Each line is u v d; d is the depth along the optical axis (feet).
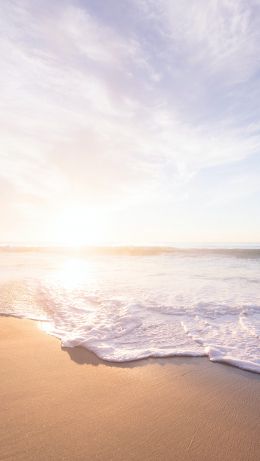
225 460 6.82
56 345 14.33
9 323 18.03
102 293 27.37
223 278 37.99
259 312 20.44
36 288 30.22
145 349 13.88
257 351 13.60
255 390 10.17
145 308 21.62
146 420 8.29
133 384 10.48
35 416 8.37
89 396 9.55
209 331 16.60
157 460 6.77
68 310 21.31
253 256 80.12
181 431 7.84
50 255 89.51
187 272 45.06
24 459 6.68
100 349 13.65
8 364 12.06
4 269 49.49
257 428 8.02
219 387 10.34
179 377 11.12
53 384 10.34
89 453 6.93
